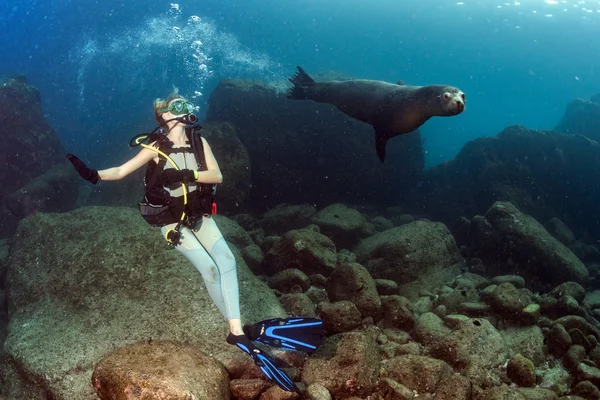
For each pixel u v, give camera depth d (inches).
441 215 492.1
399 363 160.4
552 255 303.6
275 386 136.1
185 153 114.7
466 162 526.9
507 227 318.7
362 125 490.3
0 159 486.3
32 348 165.2
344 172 487.5
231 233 293.1
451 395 143.6
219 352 158.4
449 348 172.2
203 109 927.0
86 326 173.2
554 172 500.4
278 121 474.3
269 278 263.1
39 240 219.0
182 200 111.7
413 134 536.4
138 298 180.1
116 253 198.1
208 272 115.1
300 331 124.2
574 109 711.7
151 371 122.8
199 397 117.1
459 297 235.8
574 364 177.8
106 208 231.8
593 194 496.7
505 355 175.9
